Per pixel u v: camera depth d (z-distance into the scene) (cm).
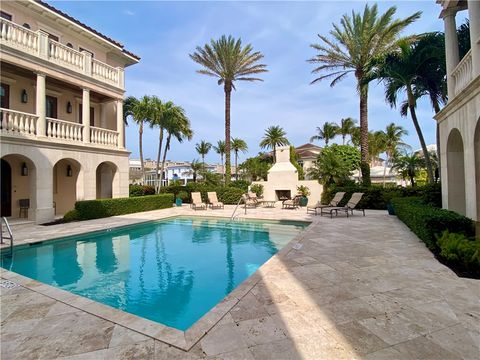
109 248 960
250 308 376
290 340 299
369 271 528
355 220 1245
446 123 863
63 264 779
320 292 429
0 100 1330
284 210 1792
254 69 2269
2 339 317
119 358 276
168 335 314
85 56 1491
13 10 1285
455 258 537
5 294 454
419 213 773
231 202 2262
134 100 2638
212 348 287
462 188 857
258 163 4666
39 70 1270
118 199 1585
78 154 1441
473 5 679
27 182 1455
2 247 830
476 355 269
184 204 2406
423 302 387
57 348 296
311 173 2205
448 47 855
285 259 615
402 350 278
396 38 1667
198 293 577
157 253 896
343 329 320
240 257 847
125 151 1722
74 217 1345
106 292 586
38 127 1270
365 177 1838
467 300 391
